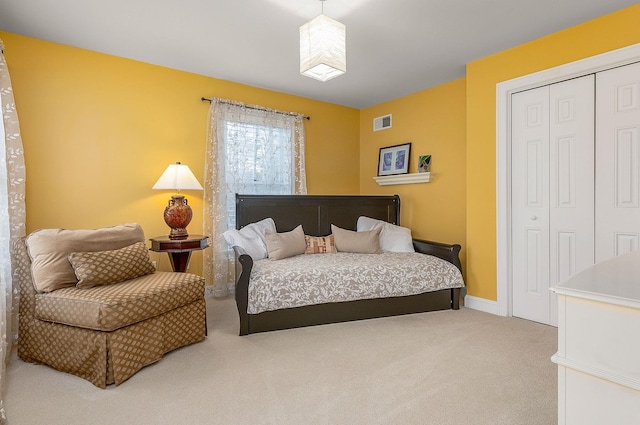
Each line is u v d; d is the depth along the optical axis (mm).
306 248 3703
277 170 4184
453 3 2334
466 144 3381
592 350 819
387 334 2670
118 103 3230
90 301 1919
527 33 2752
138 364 2043
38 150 2857
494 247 3154
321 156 4645
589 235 2637
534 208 2945
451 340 2535
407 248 3799
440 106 3982
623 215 2473
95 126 3119
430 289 3197
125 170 3275
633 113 2422
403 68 3486
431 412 1646
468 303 3375
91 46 3014
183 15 2502
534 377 1978
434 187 4062
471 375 2004
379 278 3033
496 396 1780
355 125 4988
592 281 916
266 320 2748
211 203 3742
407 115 4371
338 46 2121
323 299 2859
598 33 2514
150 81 3402
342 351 2361
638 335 748
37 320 2135
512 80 3000
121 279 2342
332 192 4754
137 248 2539
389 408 1682
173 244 3037
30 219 2826
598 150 2586
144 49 3076
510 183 3084
